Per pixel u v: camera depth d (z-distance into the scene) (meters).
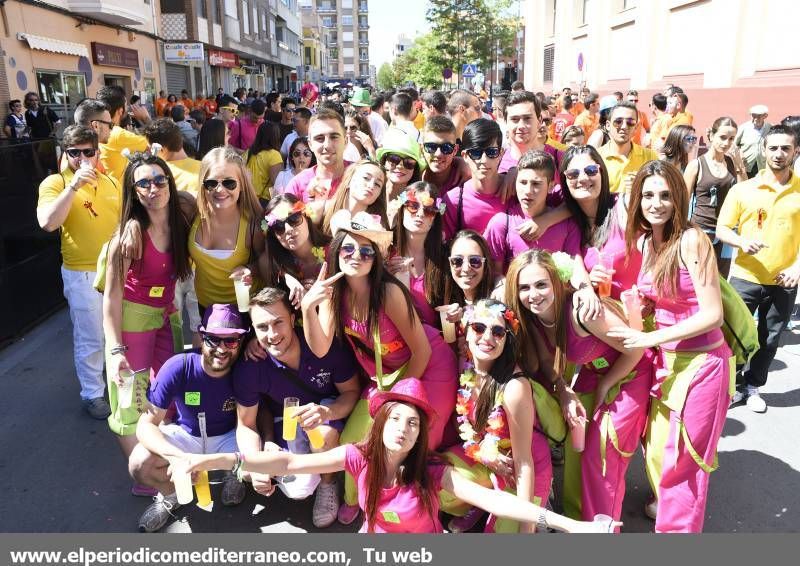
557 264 2.91
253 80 44.19
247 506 3.49
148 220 3.47
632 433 3.00
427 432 2.68
